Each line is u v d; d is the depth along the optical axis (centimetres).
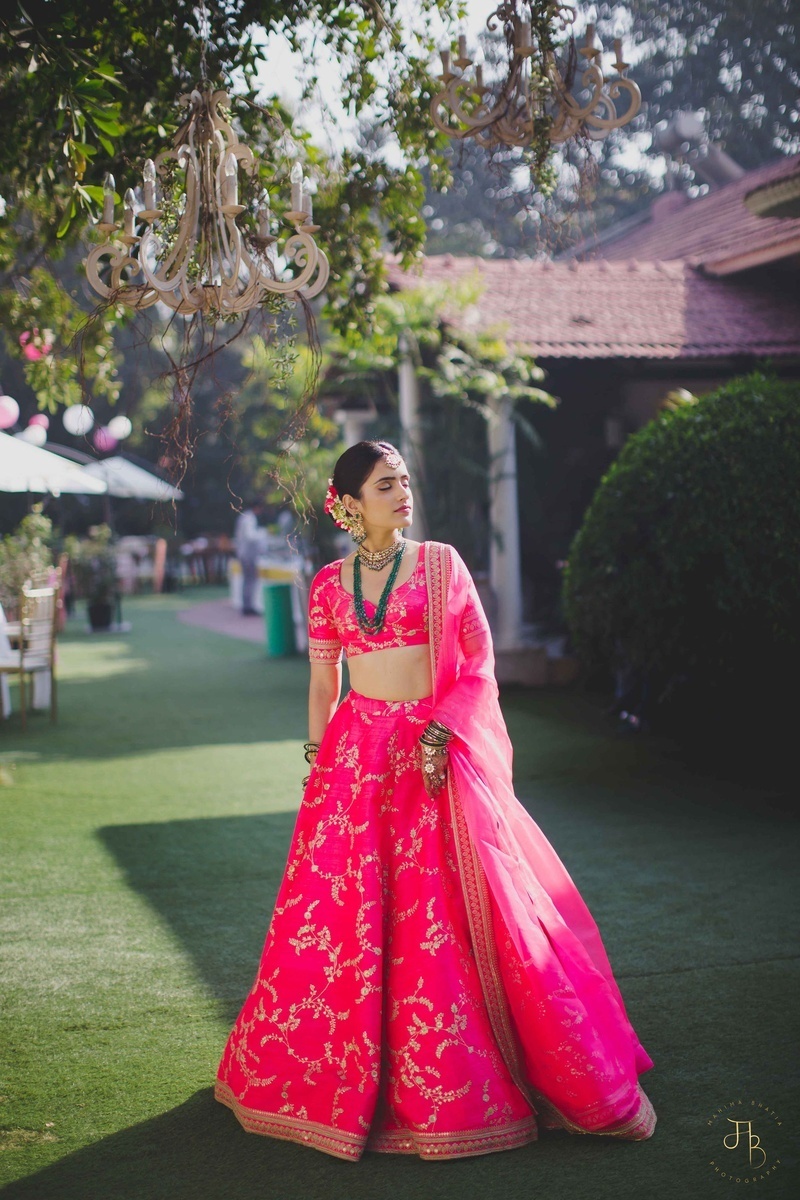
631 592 664
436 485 1056
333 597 298
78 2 403
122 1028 335
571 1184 247
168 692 1059
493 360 967
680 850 506
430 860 273
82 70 391
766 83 2130
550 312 1077
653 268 1227
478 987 270
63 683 1141
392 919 274
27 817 591
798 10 2073
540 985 266
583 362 1021
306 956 276
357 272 611
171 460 344
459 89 391
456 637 290
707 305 1127
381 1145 265
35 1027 337
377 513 286
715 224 1430
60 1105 290
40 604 879
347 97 509
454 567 291
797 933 398
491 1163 257
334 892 278
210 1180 253
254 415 2056
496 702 292
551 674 1005
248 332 375
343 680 1012
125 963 387
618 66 376
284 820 580
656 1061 304
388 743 284
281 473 354
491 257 2189
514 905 270
